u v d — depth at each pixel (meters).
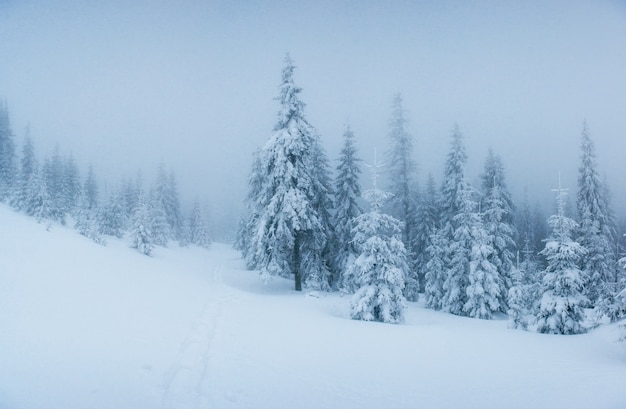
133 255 31.58
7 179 56.06
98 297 12.23
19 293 10.23
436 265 25.33
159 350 8.47
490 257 24.98
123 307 11.84
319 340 11.21
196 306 14.68
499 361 9.94
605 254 27.39
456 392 7.36
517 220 49.44
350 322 14.70
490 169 33.56
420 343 11.70
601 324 15.35
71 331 8.57
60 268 14.99
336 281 27.00
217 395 6.43
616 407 6.64
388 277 15.75
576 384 7.95
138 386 6.37
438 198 33.72
